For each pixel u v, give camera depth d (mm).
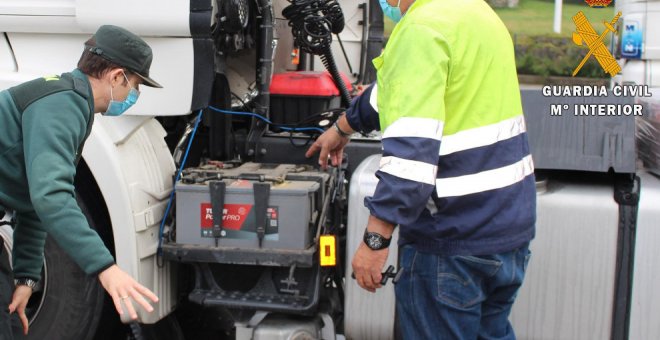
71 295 2811
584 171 2707
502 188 2139
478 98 2125
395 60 2059
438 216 2160
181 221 2678
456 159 2115
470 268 2172
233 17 2758
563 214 2516
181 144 3035
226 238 2639
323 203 2688
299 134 3248
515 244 2174
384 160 2035
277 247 2602
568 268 2521
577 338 2537
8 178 2088
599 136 2600
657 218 2455
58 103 2010
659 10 4168
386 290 2645
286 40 3629
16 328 2309
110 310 2867
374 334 2680
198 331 3297
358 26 4062
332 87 3293
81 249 1946
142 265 2682
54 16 2658
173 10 2566
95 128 2627
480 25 2141
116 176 2621
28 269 2324
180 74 2641
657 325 2479
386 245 2111
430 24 2049
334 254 2604
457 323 2213
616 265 2488
